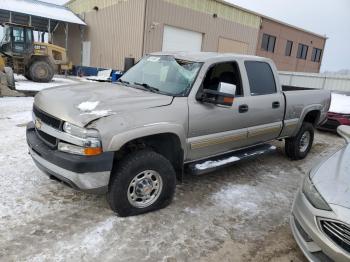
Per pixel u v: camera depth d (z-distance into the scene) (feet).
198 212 12.46
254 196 14.40
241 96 14.74
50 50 64.54
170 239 10.55
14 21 87.40
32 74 52.47
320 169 10.27
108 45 76.02
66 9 93.97
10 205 11.68
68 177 10.01
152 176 11.76
